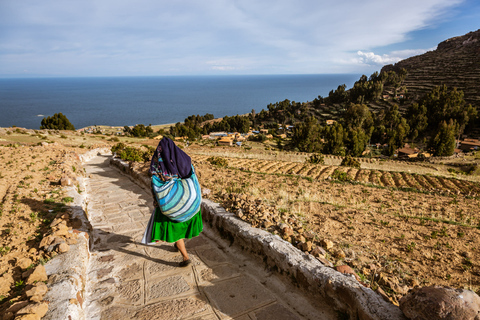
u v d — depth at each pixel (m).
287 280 3.21
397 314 2.18
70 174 8.87
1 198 6.38
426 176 22.34
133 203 7.25
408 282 3.40
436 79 160.75
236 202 5.18
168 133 110.25
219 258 3.94
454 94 114.25
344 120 121.19
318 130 95.38
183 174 3.45
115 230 5.25
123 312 2.80
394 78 167.88
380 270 3.65
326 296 2.72
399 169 32.75
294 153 41.12
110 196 8.11
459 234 5.02
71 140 43.44
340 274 2.79
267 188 9.74
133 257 4.03
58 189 7.19
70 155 12.50
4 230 4.59
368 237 4.81
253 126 154.88
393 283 3.18
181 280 3.38
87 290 3.19
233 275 3.48
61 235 3.93
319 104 174.25
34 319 2.24
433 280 3.48
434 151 69.94
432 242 4.71
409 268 3.78
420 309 1.99
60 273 3.00
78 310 2.58
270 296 3.07
